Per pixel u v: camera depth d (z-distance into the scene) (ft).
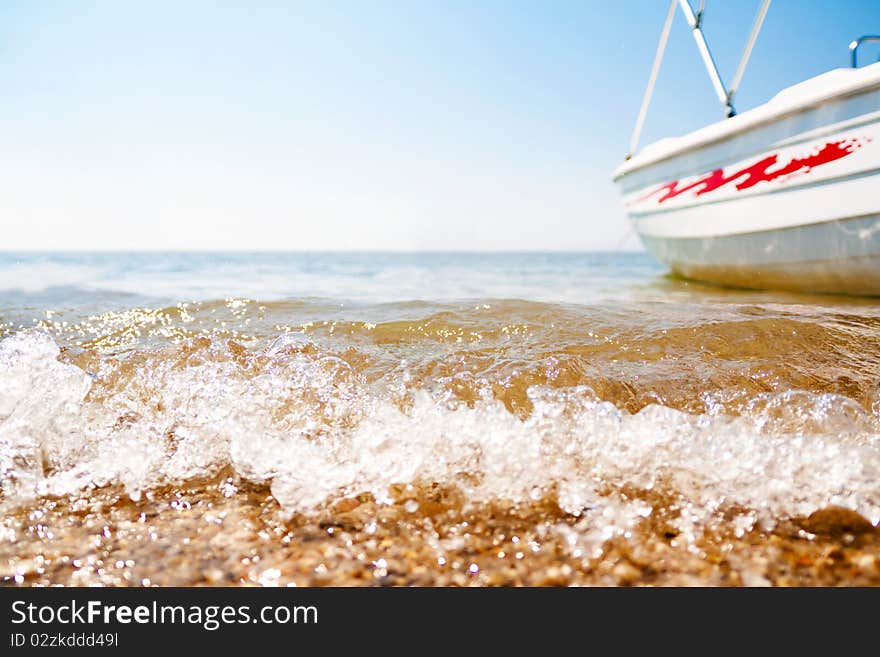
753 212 11.39
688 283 16.21
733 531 3.59
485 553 3.47
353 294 13.67
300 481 4.21
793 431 4.54
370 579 3.26
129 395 5.42
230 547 3.54
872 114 8.95
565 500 3.96
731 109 12.78
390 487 4.16
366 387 5.54
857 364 6.43
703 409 5.22
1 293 12.98
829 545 3.44
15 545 3.55
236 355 6.34
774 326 7.72
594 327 8.23
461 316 9.04
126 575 3.30
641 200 15.21
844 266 10.48
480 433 4.50
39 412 4.82
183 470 4.44
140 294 12.95
